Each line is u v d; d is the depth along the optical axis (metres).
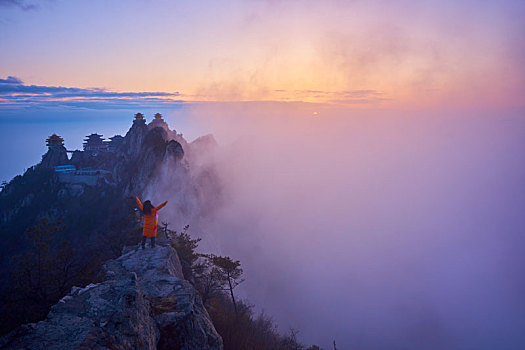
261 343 26.86
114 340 7.97
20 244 83.69
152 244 17.86
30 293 16.03
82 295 9.98
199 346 11.37
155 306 11.55
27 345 7.24
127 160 111.06
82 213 90.94
